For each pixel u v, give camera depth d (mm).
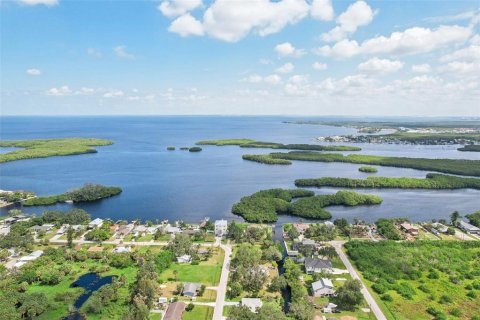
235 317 100688
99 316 107500
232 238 170750
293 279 127562
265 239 166000
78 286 125250
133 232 178000
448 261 144500
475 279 130000
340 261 146375
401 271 135625
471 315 108062
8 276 126625
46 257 141625
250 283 123312
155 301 114688
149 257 142375
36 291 120812
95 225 185375
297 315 105375
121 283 124938
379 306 113438
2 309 103812
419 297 118875
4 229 183500
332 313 109812
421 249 155125
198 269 138125
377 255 146750
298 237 170000
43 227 181500
